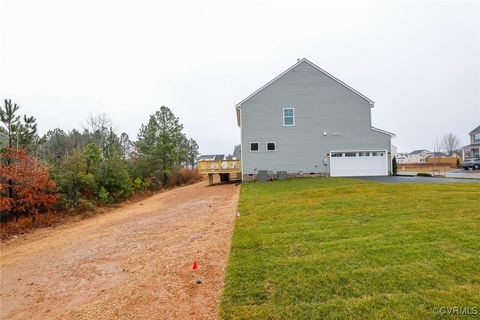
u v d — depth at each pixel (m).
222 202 10.37
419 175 18.08
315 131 18.45
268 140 18.47
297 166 18.41
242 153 18.47
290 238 4.84
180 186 24.52
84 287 4.02
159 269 4.20
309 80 18.52
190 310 2.96
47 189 10.66
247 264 3.83
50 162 12.72
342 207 7.21
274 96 18.52
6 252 6.75
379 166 18.38
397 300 2.70
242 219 6.63
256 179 18.34
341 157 18.44
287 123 18.52
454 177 16.25
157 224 7.81
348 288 3.00
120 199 15.49
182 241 5.60
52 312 3.39
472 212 5.91
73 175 12.82
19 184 9.59
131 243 6.06
